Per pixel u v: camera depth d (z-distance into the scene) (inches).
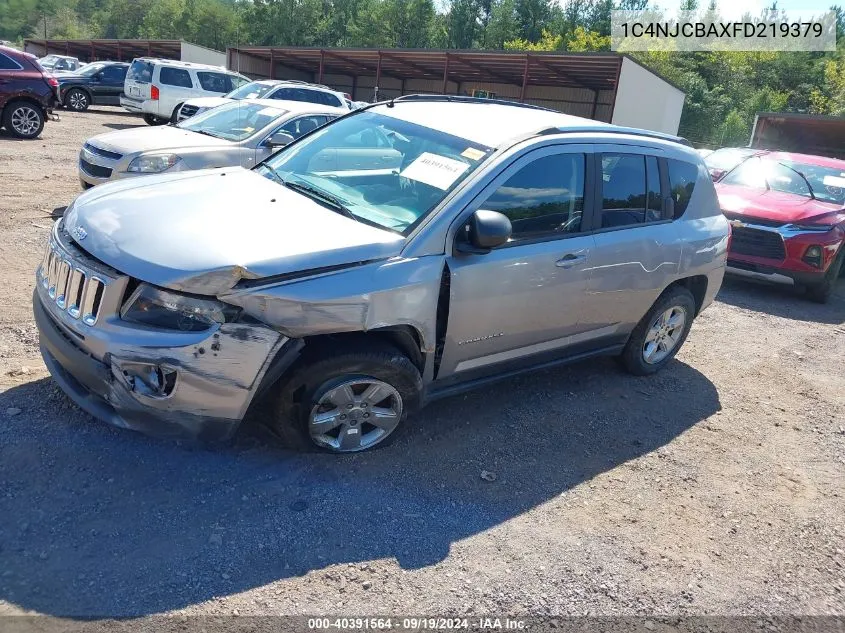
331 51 1386.6
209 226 133.1
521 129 171.3
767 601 124.6
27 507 118.7
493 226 139.9
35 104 592.1
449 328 148.6
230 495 130.0
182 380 120.2
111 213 138.4
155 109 818.8
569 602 116.4
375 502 134.7
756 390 225.5
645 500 151.2
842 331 311.6
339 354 134.2
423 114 179.8
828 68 2536.9
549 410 187.6
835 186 391.5
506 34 3132.4
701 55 2490.2
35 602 99.8
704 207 217.0
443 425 169.9
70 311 128.6
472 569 120.6
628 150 189.2
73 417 145.6
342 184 161.9
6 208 321.4
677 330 221.3
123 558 110.8
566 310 173.6
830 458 184.5
